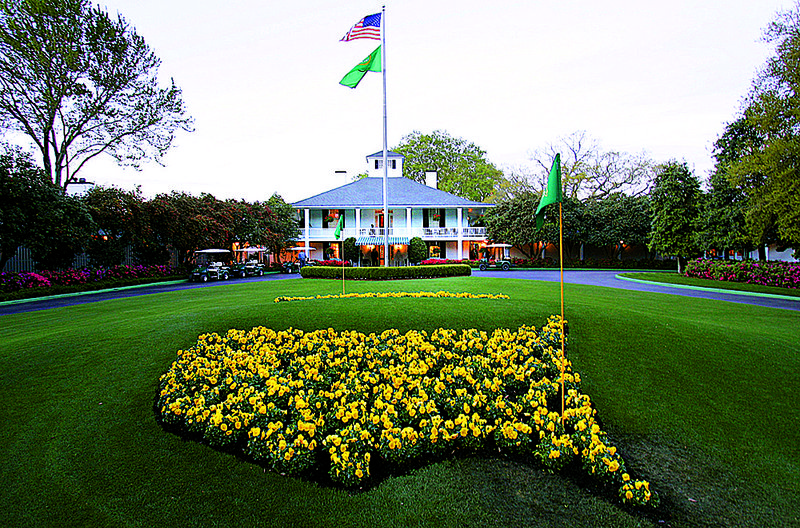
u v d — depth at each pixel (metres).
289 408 4.63
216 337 6.95
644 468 3.98
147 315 9.33
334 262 33.44
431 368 5.82
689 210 25.17
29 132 21.61
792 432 4.52
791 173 17.58
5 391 5.12
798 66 17.36
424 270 17.56
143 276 24.72
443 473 3.76
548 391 5.06
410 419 4.39
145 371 5.79
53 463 3.80
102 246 23.72
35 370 5.70
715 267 21.91
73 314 10.44
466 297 10.20
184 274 27.42
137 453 3.98
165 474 3.67
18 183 18.02
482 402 4.69
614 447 3.94
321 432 4.06
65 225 19.47
